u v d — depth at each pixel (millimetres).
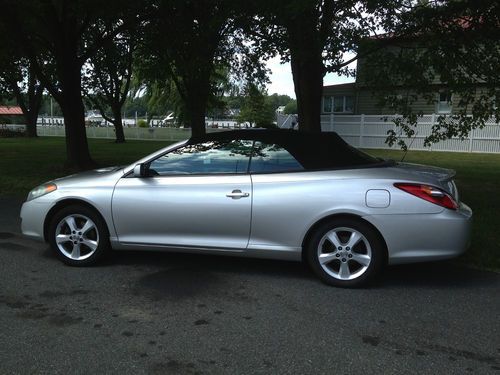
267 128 5387
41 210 5473
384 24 8047
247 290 4758
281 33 8086
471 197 9320
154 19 12109
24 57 15773
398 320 4082
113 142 32094
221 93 28438
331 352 3529
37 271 5285
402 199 4621
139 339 3717
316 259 4863
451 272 5348
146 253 5965
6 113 66500
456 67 8281
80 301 4461
